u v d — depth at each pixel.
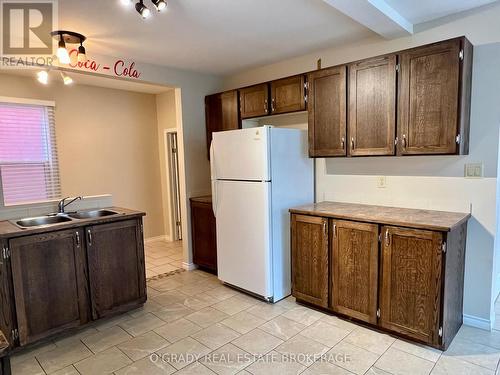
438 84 2.35
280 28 2.74
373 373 2.07
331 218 2.72
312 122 3.12
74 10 2.26
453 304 2.39
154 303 3.19
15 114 4.08
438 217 2.45
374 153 2.72
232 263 3.43
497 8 2.37
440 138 2.38
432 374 2.04
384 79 2.61
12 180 4.08
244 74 4.21
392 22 2.50
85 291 2.71
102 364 2.24
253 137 3.06
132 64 3.53
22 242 2.38
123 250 2.94
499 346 2.33
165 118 5.43
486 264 2.53
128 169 5.24
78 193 4.69
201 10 2.34
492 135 2.45
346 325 2.69
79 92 4.63
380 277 2.47
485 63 2.44
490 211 2.50
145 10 1.99
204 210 3.95
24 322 2.40
